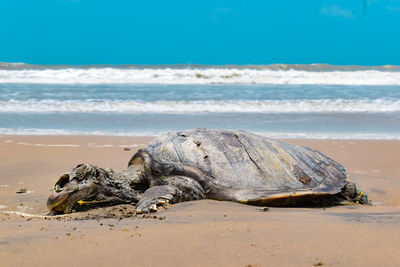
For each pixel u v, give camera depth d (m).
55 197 4.91
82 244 3.35
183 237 3.53
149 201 4.89
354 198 5.93
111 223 4.10
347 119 13.86
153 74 26.12
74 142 9.87
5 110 14.34
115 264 2.93
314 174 5.79
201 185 5.41
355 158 8.84
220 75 26.67
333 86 23.50
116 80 24.23
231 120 13.20
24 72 25.77
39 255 3.11
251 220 4.17
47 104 15.53
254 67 32.25
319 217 4.38
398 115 14.77
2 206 5.45
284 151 5.97
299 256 3.06
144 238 3.51
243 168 5.57
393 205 6.14
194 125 12.27
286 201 5.36
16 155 8.48
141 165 5.79
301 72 29.73
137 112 14.48
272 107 15.85
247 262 2.95
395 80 26.34
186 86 22.39
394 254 3.10
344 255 3.08
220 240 3.45
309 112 15.07
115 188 5.27
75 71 26.41
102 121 12.84
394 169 8.06
